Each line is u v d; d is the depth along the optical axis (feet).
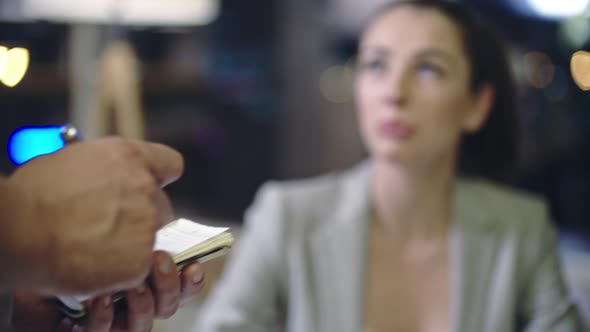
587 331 4.66
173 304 1.96
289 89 11.62
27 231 1.55
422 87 4.06
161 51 10.71
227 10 11.23
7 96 7.97
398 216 4.20
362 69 4.30
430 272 4.23
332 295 4.16
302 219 4.30
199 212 11.28
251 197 11.79
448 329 4.16
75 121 6.56
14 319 2.15
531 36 7.87
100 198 1.63
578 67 6.64
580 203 8.77
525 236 4.30
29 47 6.77
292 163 11.71
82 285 1.59
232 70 11.48
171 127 11.23
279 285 4.30
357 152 10.76
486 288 4.18
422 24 4.09
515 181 4.99
